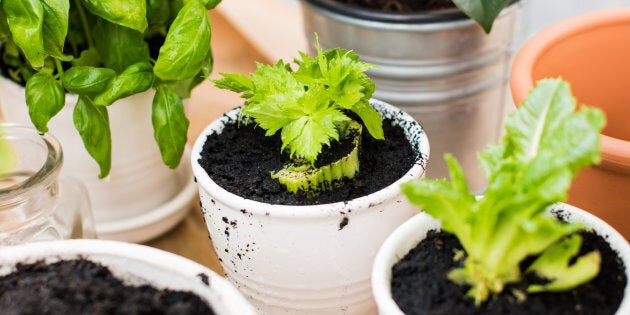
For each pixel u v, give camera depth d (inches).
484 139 28.5
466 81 26.7
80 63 25.8
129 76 23.7
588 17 23.8
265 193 22.3
